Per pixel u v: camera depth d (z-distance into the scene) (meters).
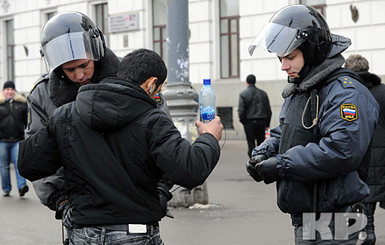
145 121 2.55
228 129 17.81
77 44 2.90
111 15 20.33
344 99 2.76
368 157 2.95
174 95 7.54
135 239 2.55
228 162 12.50
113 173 2.56
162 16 19.53
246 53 17.22
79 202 2.62
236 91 17.48
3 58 25.03
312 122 2.89
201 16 18.22
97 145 2.59
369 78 4.90
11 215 7.43
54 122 2.69
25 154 2.74
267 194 8.34
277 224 6.34
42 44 2.98
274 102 16.62
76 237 2.64
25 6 23.55
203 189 7.48
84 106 2.58
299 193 2.91
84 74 2.96
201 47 18.28
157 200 2.65
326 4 15.56
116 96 2.54
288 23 2.93
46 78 3.29
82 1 21.38
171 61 7.69
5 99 9.12
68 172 2.67
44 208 7.93
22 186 9.04
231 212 7.03
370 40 14.89
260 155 3.17
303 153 2.78
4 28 24.94
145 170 2.58
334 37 2.98
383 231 5.91
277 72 16.61
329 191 2.85
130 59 2.68
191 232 6.05
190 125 7.62
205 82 2.98
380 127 4.84
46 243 5.91
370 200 4.82
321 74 2.86
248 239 5.72
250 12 17.09
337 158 2.71
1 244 5.89
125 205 2.55
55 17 3.00
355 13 15.00
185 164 2.49
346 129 2.71
